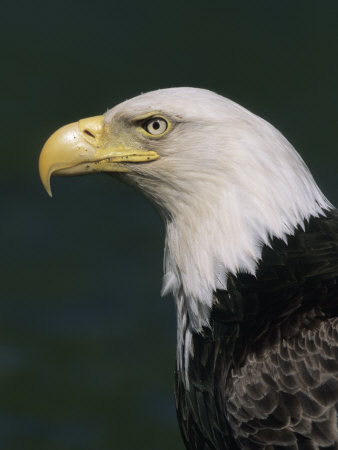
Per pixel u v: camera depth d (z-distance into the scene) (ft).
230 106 29.66
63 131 31.42
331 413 27.04
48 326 58.80
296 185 29.17
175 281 31.09
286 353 27.94
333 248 29.12
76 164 31.22
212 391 29.50
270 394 27.86
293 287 28.84
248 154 29.12
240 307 29.22
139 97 30.71
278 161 29.09
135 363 55.93
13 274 63.36
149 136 30.35
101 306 60.44
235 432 28.50
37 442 51.13
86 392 53.98
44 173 31.42
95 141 31.07
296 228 29.17
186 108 29.76
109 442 50.88
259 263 29.19
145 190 31.07
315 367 27.43
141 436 51.31
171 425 51.96
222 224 29.43
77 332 58.34
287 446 27.63
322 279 28.66
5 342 57.62
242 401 28.27
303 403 27.40
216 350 29.45
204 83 88.48
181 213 30.27
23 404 53.52
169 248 30.99
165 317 59.62
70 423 52.11
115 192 71.82
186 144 29.78
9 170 73.97
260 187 29.01
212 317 29.68
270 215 29.01
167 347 57.11
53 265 64.39
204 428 30.25
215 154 29.40
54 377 55.01
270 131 29.32
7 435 51.08
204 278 29.76
